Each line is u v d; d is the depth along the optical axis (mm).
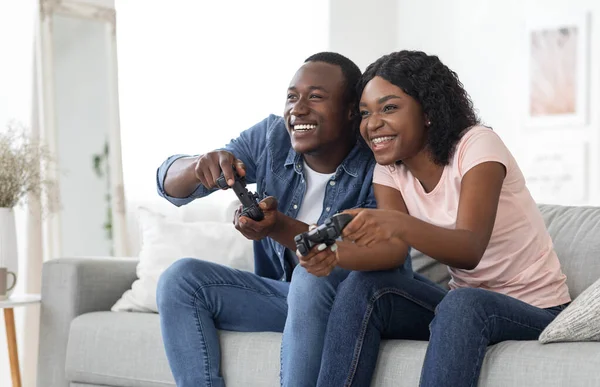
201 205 4559
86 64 4121
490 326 1703
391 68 1930
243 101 4961
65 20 4062
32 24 3949
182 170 2158
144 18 4633
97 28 4180
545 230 2031
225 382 2135
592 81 4973
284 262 2227
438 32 5492
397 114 1919
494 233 1937
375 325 1845
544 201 5121
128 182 4484
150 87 4633
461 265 1763
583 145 4980
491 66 5305
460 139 1939
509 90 5242
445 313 1685
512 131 5234
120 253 4117
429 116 1931
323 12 5105
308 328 1854
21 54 3930
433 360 1656
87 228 4031
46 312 2684
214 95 4867
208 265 2133
